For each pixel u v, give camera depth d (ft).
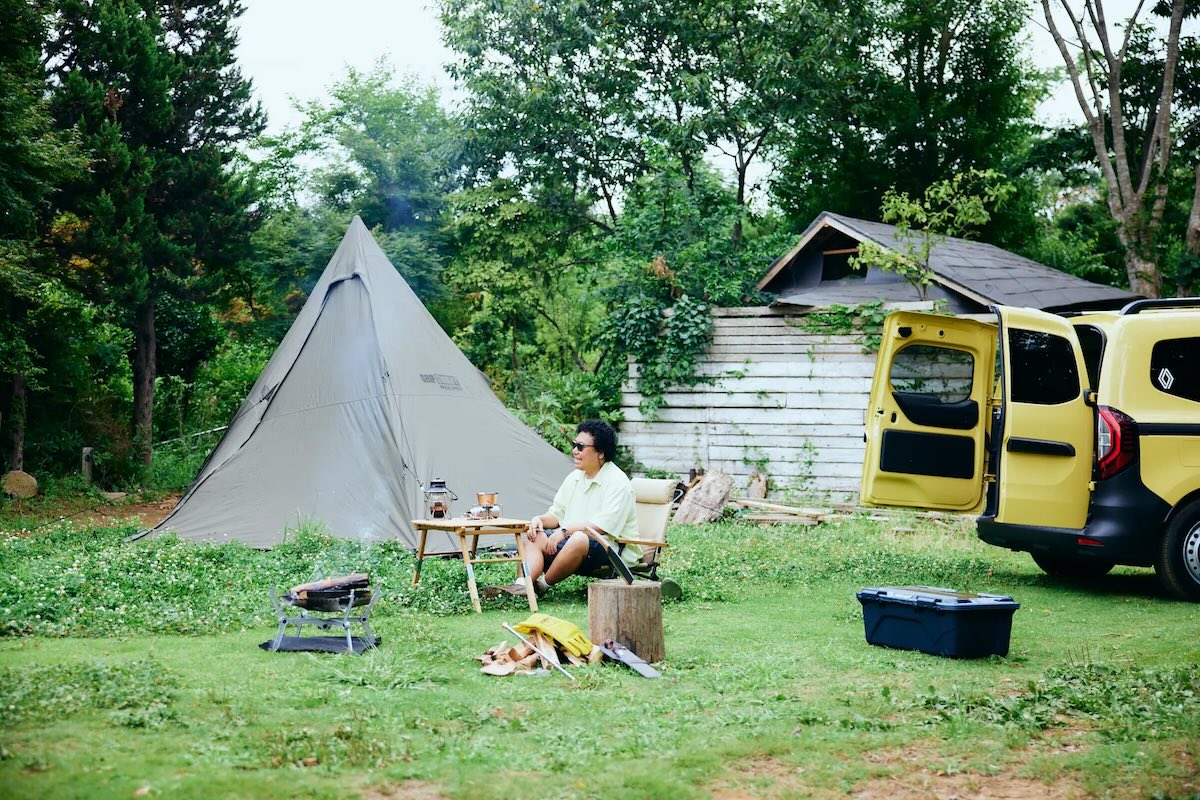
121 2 67.26
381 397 35.50
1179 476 26.48
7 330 54.54
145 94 68.28
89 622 21.17
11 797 10.60
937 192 51.55
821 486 51.31
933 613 19.84
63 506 54.13
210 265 73.97
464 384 37.96
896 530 40.57
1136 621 23.84
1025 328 27.53
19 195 50.83
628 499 25.66
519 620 23.04
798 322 51.80
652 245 65.00
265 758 12.42
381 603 23.89
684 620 23.66
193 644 19.60
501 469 36.11
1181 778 12.63
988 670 18.69
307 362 37.65
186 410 77.71
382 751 12.71
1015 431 27.30
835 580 29.96
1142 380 26.96
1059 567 31.35
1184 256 66.13
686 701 15.94
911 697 16.43
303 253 100.68
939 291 53.21
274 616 22.36
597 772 12.46
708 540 37.63
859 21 81.30
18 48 50.52
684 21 79.82
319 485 34.99
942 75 94.63
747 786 12.31
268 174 115.24
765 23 78.64
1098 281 93.66
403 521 33.37
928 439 29.19
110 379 71.67
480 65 83.92
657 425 54.85
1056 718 15.24
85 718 13.66
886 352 29.22
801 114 78.84
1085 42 68.39
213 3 75.46
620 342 56.18
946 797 12.15
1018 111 97.50
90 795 10.82
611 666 18.44
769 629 22.58
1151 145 67.51
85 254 64.64
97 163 64.13
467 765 12.49
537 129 82.69
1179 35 68.08
